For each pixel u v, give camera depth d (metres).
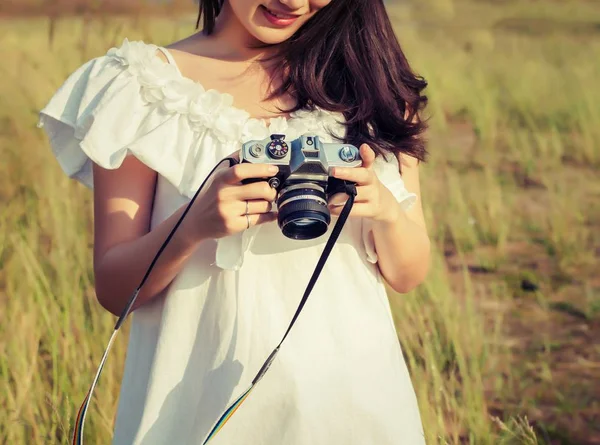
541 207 7.66
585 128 9.52
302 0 2.06
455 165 8.57
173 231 1.96
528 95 11.36
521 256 6.64
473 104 10.92
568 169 8.86
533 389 4.72
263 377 1.99
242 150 1.88
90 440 3.45
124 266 2.05
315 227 1.87
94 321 4.04
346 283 2.12
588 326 5.52
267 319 2.03
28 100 6.97
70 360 3.77
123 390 2.19
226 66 2.27
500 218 7.03
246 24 2.12
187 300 2.05
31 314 3.99
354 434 2.06
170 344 2.04
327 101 2.24
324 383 2.03
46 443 3.36
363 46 2.29
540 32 19.22
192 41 2.32
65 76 6.61
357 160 1.94
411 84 2.39
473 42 16.03
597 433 4.32
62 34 6.62
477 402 4.09
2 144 6.45
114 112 2.07
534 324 5.52
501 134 10.02
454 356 4.57
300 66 2.24
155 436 2.02
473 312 5.05
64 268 4.44
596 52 14.95
